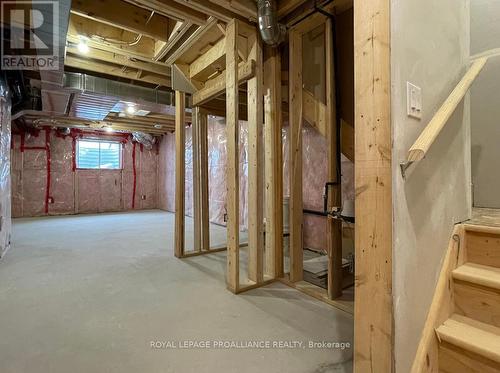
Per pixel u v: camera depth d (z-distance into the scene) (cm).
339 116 235
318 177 377
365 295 104
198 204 367
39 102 453
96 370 141
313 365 145
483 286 127
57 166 730
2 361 147
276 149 271
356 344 107
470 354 115
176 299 223
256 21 239
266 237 279
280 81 271
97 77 386
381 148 99
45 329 178
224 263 320
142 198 866
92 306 209
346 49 238
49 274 277
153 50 325
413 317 112
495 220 161
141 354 153
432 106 126
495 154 214
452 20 145
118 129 754
